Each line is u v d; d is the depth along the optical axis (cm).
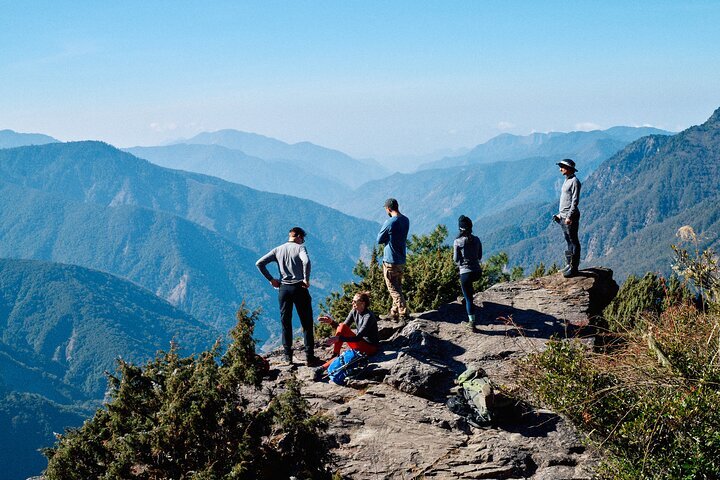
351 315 901
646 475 511
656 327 647
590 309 1051
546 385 630
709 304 643
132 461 576
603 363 627
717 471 476
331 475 620
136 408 653
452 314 1058
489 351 887
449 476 623
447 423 711
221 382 630
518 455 645
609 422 571
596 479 588
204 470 548
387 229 1032
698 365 539
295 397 625
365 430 709
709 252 653
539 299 1087
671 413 502
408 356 840
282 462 604
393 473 632
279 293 899
